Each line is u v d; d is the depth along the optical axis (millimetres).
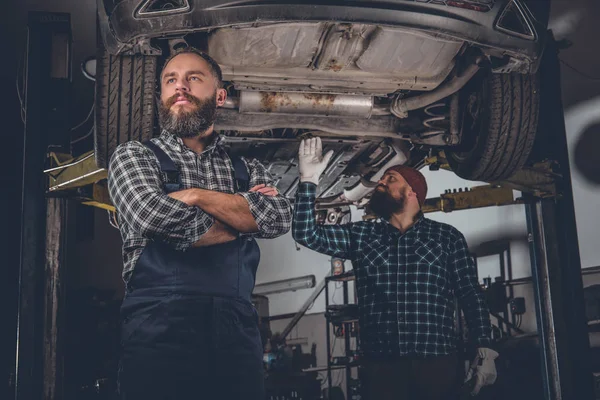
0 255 7465
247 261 1702
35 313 4094
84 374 7309
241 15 2824
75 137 7461
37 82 4340
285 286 8789
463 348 4164
